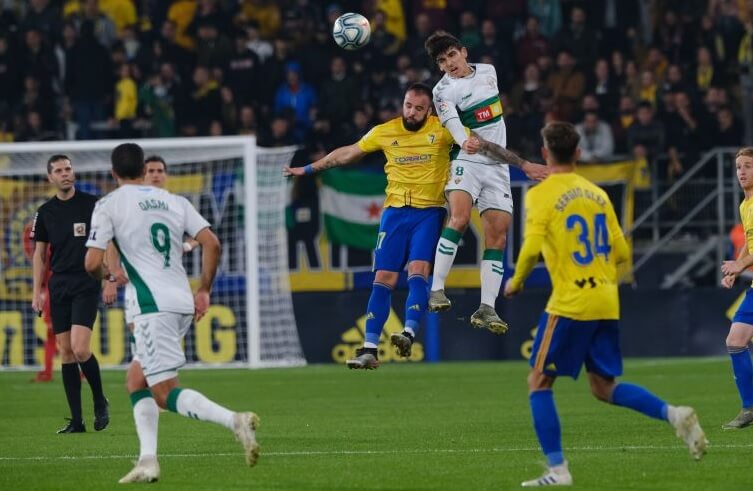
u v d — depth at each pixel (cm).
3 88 7725
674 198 6725
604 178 6512
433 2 7681
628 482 2416
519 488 2366
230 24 7700
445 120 3188
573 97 7131
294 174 3384
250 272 6041
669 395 4431
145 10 8062
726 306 6362
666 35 7494
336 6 7975
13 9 8156
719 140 6869
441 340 6475
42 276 3647
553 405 2366
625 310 6425
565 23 7806
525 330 6425
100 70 7544
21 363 6122
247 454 2325
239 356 6362
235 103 7362
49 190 6056
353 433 3391
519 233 6425
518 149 6862
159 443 3222
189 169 6247
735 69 7262
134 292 2478
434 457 2848
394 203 3334
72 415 3547
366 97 7325
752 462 2702
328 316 6469
